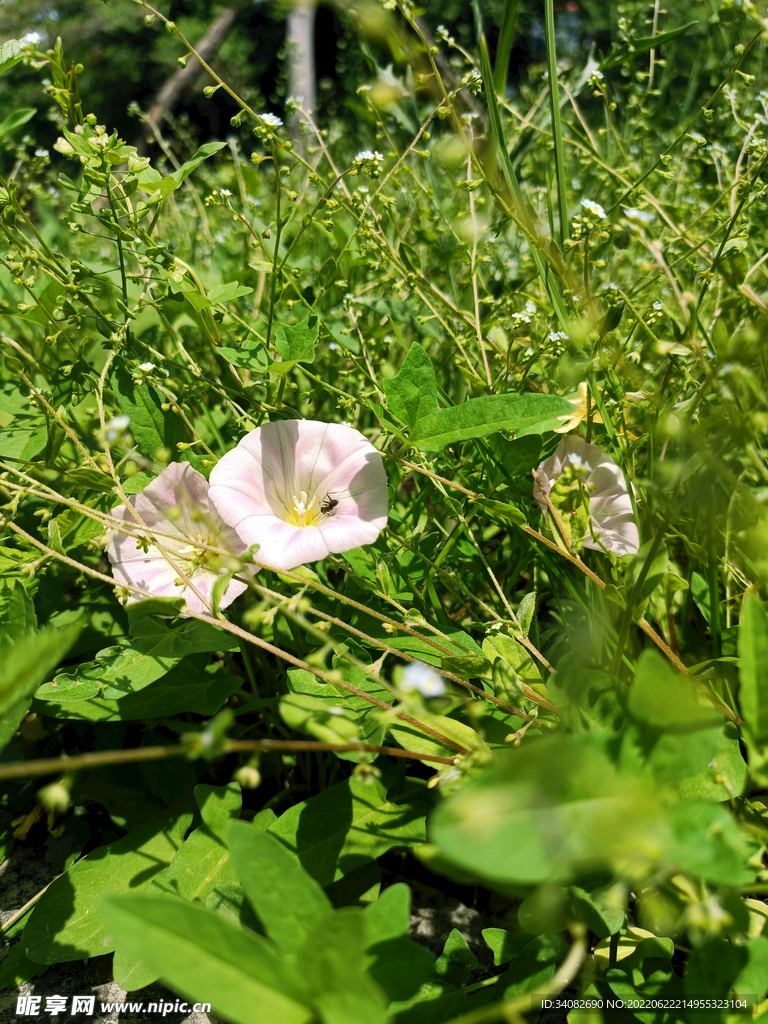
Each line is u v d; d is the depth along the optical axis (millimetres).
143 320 246
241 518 156
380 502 162
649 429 157
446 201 289
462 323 234
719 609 166
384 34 196
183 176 186
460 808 76
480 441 190
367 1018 87
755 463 126
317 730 111
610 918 124
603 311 174
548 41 186
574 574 186
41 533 174
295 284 215
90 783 176
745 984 107
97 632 184
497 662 135
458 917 162
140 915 86
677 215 237
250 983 88
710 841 87
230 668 193
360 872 149
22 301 254
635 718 96
